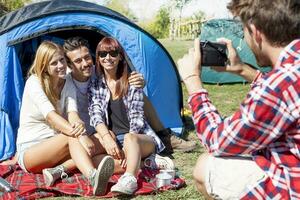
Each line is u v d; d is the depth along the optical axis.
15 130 4.65
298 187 2.12
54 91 4.22
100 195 3.76
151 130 4.47
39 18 4.77
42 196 3.78
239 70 2.54
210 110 2.33
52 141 4.06
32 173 4.16
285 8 2.04
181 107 5.57
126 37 5.04
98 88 4.42
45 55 4.11
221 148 2.22
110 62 4.30
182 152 4.90
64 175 3.96
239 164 2.33
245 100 2.12
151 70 5.15
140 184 3.95
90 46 5.59
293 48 2.06
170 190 3.89
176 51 13.65
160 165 4.21
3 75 4.61
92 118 4.30
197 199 3.74
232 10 2.19
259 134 2.10
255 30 2.12
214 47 2.50
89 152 3.93
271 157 2.21
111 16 5.05
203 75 8.75
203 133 2.30
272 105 2.03
